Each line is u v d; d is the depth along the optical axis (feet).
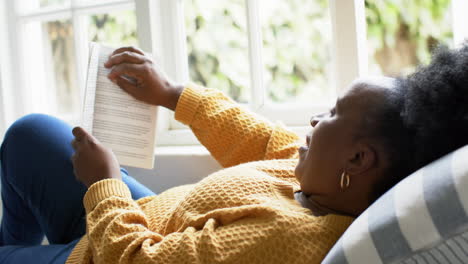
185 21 5.71
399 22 6.23
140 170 5.09
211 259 2.55
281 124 3.87
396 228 2.10
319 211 2.85
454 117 2.32
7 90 6.20
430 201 2.05
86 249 3.09
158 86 3.99
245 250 2.57
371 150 2.61
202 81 5.76
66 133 4.28
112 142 3.87
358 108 2.66
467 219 1.95
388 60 6.34
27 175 4.13
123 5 5.65
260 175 2.97
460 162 2.08
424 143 2.41
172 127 5.64
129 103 3.94
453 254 2.02
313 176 2.81
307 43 5.44
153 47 5.39
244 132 3.85
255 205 2.69
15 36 6.22
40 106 6.55
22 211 4.41
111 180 3.12
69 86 6.43
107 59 3.98
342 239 2.30
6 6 6.20
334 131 2.72
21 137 4.16
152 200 3.47
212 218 2.73
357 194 2.74
